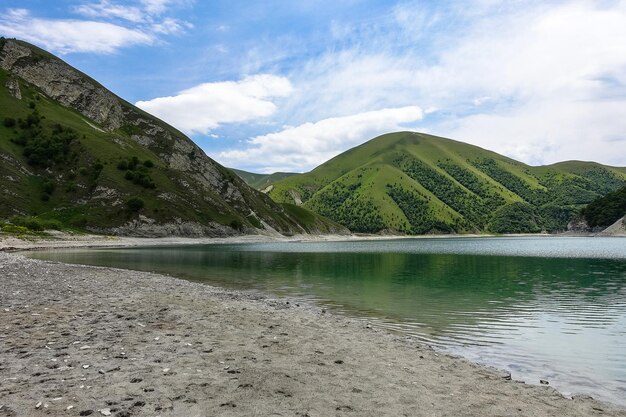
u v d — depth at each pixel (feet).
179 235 417.08
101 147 472.85
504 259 224.53
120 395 28.86
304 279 129.39
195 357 39.52
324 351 45.39
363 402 30.58
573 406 32.89
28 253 226.58
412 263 197.57
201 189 518.37
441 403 31.48
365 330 58.85
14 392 28.58
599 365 45.83
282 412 27.58
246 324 57.36
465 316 72.79
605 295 96.94
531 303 86.22
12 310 58.70
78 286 89.10
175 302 73.31
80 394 28.73
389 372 38.96
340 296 95.66
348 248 384.27
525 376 42.01
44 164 422.00
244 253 269.64
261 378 34.37
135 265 169.89
